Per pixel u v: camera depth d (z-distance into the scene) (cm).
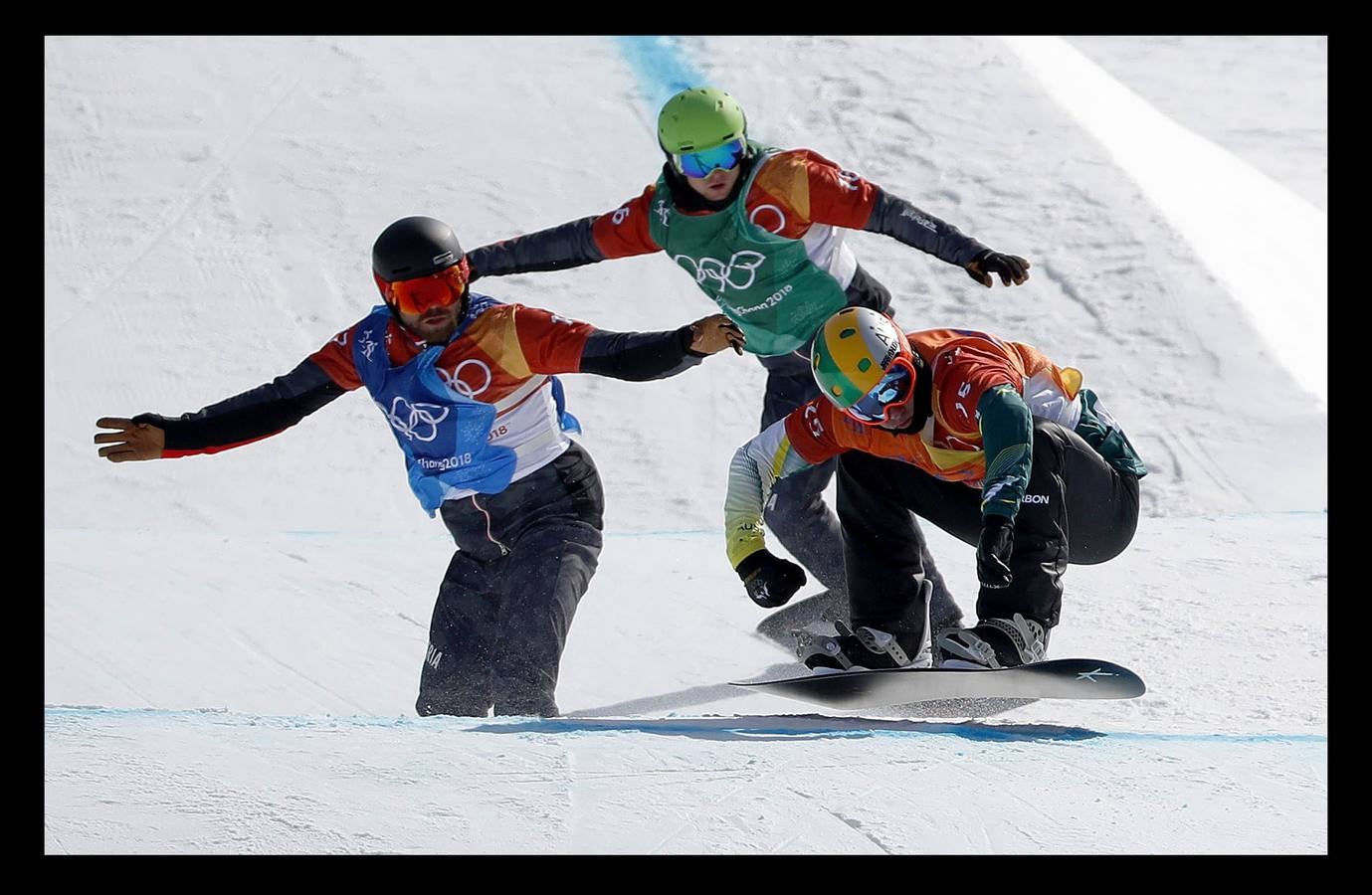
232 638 2445
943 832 1141
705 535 3155
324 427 4166
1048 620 1750
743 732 1484
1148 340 4459
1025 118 5419
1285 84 8569
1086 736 1462
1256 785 1273
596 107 5569
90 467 3975
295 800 1209
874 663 1823
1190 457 4012
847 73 5650
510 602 1930
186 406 4275
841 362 1700
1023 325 4531
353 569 2839
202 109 5503
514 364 1828
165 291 4691
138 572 2769
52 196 5050
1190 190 5397
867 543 1853
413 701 2222
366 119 5484
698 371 4381
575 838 1119
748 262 2089
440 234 1764
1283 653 2134
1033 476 1748
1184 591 2481
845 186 2052
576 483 1962
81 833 1123
